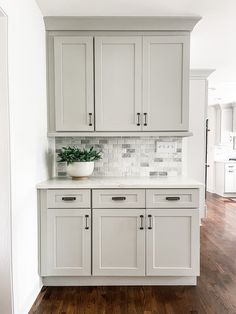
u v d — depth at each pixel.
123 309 2.01
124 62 2.52
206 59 3.63
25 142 1.98
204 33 2.79
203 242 3.43
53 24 2.48
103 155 2.89
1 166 1.68
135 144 2.90
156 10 2.34
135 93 2.53
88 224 2.26
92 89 2.53
